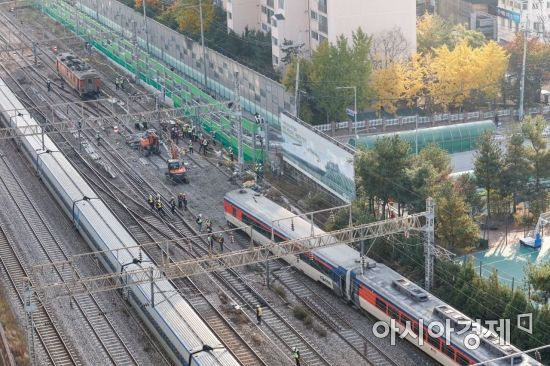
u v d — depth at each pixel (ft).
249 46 605.31
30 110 555.28
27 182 455.63
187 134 504.02
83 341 314.35
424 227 324.39
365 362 298.97
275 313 330.13
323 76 501.97
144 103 562.25
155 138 483.51
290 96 492.95
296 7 564.30
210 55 575.38
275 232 365.81
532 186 396.57
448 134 459.32
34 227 405.18
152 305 309.63
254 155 458.09
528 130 400.26
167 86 558.56
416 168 373.61
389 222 321.11
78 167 475.31
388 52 543.80
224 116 488.44
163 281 325.01
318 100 507.30
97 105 557.74
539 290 314.35
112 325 323.16
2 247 386.52
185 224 407.64
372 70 521.24
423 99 544.21
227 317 328.29
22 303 340.18
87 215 382.83
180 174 449.89
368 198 388.16
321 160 417.08
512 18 628.69
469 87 522.88
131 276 329.72
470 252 372.58
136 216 416.87
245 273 359.46
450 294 321.93
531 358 270.67
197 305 337.31
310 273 350.02
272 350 307.17
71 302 330.95
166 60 647.15
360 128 499.10
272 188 435.53
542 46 549.13
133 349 308.81
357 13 536.42
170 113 524.52
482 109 532.32
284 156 453.99
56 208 424.46
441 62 524.11
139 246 331.16
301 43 570.87
